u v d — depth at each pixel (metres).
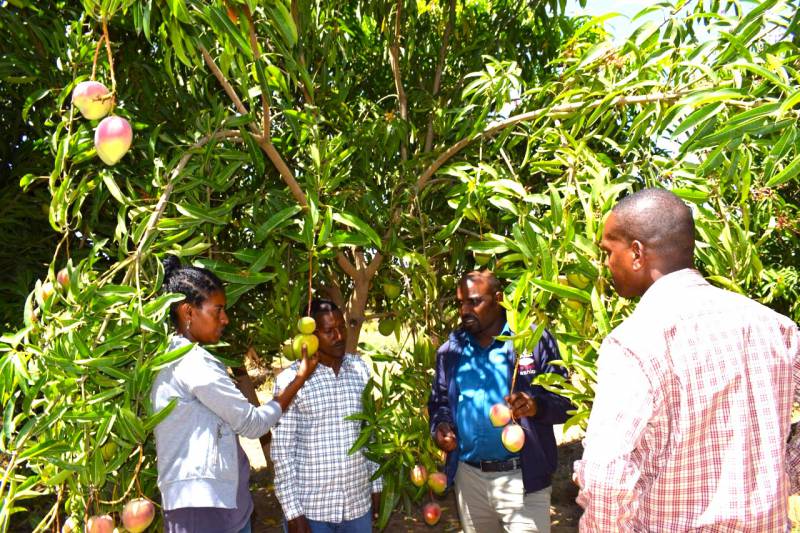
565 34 4.22
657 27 2.23
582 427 2.27
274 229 2.64
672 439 1.31
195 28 2.10
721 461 1.30
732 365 1.31
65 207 2.22
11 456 2.00
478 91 3.00
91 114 1.97
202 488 2.10
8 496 1.96
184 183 2.46
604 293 2.34
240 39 1.97
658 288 1.44
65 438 2.09
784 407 1.37
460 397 2.78
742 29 1.88
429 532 4.47
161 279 2.15
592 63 2.60
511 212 2.53
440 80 4.20
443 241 3.45
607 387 1.34
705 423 1.30
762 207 2.79
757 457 1.30
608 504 1.24
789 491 1.50
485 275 2.80
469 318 2.74
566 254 2.30
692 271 1.46
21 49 3.12
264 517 4.82
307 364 2.55
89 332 2.09
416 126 4.10
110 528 2.05
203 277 2.34
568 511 4.72
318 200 2.62
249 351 4.30
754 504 1.27
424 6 4.32
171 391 2.17
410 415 2.97
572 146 2.57
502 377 2.69
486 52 4.08
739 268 2.27
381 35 4.27
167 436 2.15
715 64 1.95
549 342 2.70
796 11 1.84
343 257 3.54
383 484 2.88
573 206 2.55
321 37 3.62
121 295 2.07
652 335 1.34
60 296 2.09
